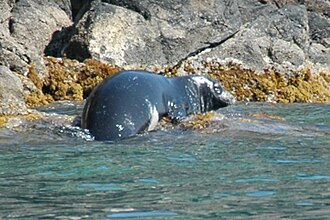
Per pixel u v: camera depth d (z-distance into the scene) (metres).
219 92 49.22
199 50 69.94
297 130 41.25
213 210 21.91
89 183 26.34
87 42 67.31
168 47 69.25
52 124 41.72
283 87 67.75
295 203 22.86
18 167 29.83
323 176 27.69
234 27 71.19
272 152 33.81
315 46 75.69
